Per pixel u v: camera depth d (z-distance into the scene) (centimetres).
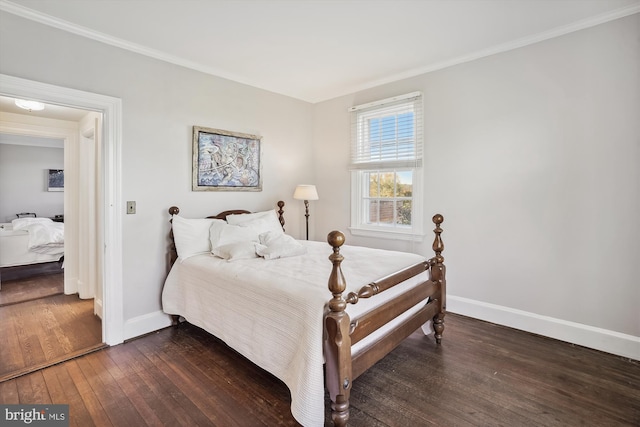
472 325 296
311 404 159
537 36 263
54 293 396
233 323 219
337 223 418
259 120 375
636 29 227
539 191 271
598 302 249
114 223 263
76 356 245
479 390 201
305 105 430
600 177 244
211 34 256
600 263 247
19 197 681
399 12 228
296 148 419
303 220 434
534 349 251
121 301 268
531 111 272
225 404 190
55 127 365
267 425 173
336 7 221
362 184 396
